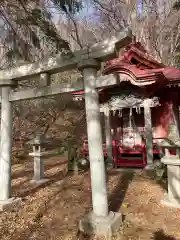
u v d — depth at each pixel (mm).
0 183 4359
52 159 10414
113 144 8008
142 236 3154
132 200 4684
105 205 3377
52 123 15234
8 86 4699
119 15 8617
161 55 13625
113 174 7094
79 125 17391
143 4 12953
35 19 3141
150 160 7164
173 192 4379
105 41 3475
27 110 12156
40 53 3947
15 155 10648
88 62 3551
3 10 3186
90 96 3590
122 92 7477
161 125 8180
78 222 3686
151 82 5598
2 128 4562
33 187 5766
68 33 6773
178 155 4398
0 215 3941
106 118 8078
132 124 8695
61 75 10969
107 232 3131
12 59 3795
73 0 3037
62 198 4883
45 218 3869
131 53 7320
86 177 6762
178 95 7941
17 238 3195
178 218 3736
